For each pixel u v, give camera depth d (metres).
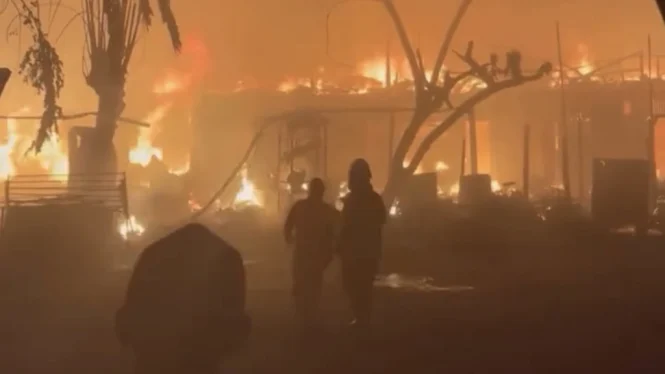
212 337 3.52
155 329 3.53
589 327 13.06
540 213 33.66
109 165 24.56
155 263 3.61
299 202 12.10
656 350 11.35
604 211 30.38
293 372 9.91
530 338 12.11
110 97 24.62
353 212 11.81
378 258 11.88
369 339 11.84
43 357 10.72
